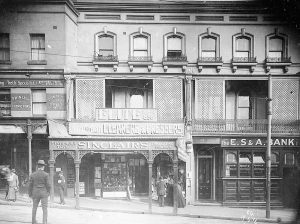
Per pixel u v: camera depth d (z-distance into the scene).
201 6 23.70
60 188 18.84
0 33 22.17
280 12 23.72
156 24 23.94
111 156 23.12
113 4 23.73
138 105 24.16
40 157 22.05
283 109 23.77
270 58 23.61
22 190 21.38
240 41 24.09
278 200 22.98
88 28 23.94
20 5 22.03
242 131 22.97
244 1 23.61
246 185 23.02
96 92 22.88
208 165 24.05
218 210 20.72
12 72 22.05
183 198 20.98
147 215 17.66
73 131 21.72
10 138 21.92
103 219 15.47
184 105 23.17
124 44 23.92
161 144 18.41
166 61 23.39
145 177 23.42
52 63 22.06
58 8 22.08
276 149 23.12
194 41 23.89
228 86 24.44
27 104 22.14
